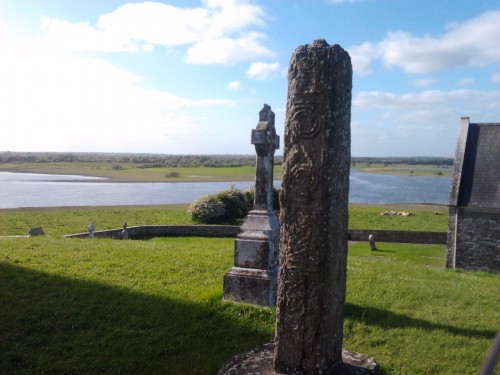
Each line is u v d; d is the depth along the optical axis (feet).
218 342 22.34
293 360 15.39
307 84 15.35
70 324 23.24
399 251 73.51
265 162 29.14
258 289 26.99
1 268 32.73
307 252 15.24
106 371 19.10
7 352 19.97
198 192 200.44
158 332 22.80
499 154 68.80
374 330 24.70
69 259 37.37
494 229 62.59
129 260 38.29
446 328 25.29
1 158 601.62
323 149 15.07
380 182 319.47
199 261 38.88
